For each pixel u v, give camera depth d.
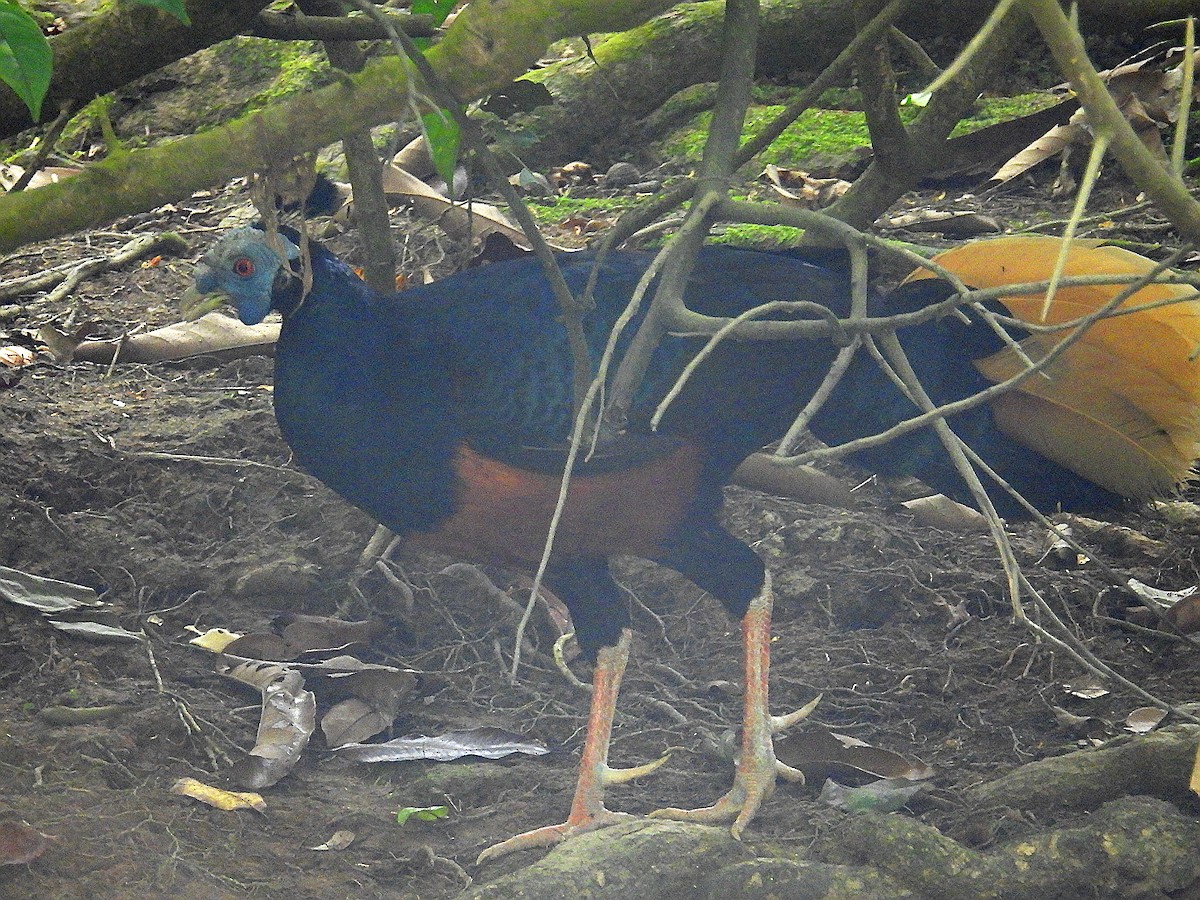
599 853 5.56
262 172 5.01
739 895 5.44
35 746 6.25
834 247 6.99
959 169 12.29
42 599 7.41
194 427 9.23
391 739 6.86
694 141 13.17
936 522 8.47
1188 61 3.73
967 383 6.47
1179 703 6.60
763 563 6.32
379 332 6.04
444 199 9.79
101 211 4.52
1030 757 6.41
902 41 7.80
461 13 4.43
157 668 7.09
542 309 6.03
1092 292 6.05
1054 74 13.41
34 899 5.27
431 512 6.08
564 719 7.03
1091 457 6.53
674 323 4.88
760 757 6.14
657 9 4.31
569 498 5.92
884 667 7.24
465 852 5.95
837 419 6.56
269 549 8.20
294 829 6.00
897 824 5.61
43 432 9.02
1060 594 7.60
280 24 6.77
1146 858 5.46
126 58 7.02
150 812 5.89
